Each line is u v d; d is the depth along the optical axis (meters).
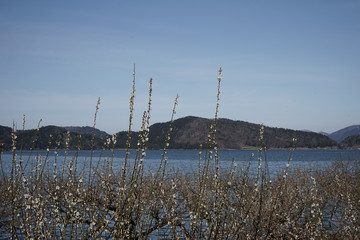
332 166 21.25
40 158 6.53
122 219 5.25
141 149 5.18
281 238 8.31
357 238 9.01
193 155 146.88
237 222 6.62
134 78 4.75
